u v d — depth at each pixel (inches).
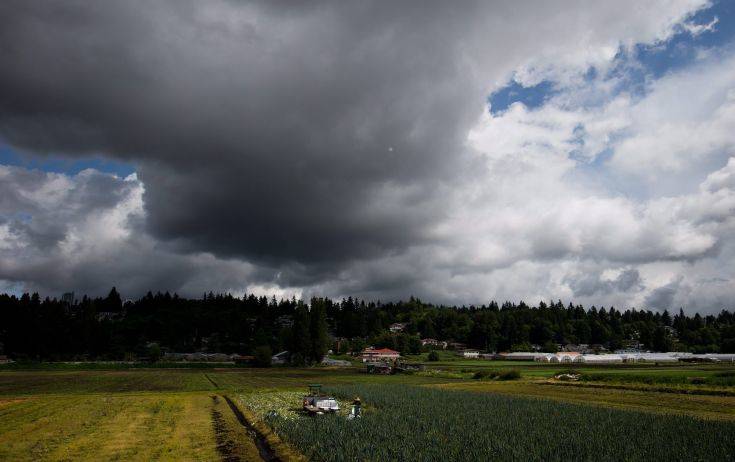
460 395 2288.4
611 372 4040.4
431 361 7790.4
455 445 1102.4
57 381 3528.5
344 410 1798.7
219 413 1745.8
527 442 1142.3
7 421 1529.3
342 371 5241.1
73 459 1022.4
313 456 1031.0
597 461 957.8
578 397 2311.8
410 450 1047.0
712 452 1042.1
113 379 3762.3
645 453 1029.8
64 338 7293.3
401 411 1704.0
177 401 2159.2
